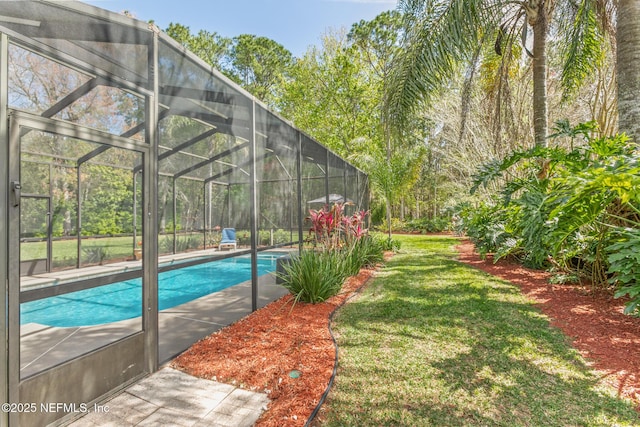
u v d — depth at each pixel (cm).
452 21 530
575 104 1006
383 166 1164
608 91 831
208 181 1126
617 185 296
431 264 769
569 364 278
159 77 345
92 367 235
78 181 395
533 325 364
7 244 188
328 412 222
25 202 300
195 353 315
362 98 1902
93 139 247
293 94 1984
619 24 466
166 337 353
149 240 290
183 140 759
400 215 2375
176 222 998
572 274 529
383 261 823
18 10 201
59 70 228
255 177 464
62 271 394
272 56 2261
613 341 316
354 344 329
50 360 218
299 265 496
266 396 245
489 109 941
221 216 1163
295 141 638
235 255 436
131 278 286
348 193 1105
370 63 1870
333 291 493
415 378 262
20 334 193
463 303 450
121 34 275
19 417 190
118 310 300
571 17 664
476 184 546
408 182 1355
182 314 432
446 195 2097
